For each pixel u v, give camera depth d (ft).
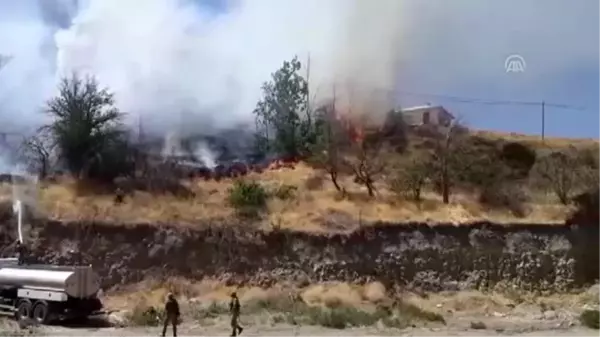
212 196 184.75
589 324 118.11
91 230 154.61
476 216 172.14
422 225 160.76
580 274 159.22
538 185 198.70
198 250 153.58
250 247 154.51
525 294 151.84
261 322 112.16
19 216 158.40
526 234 162.30
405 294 147.02
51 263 149.28
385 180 201.46
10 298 112.47
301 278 150.20
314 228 159.12
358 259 153.99
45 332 97.50
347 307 127.54
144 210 167.73
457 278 154.40
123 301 138.21
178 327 105.09
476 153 227.61
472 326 114.83
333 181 196.95
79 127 199.00
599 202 171.12
